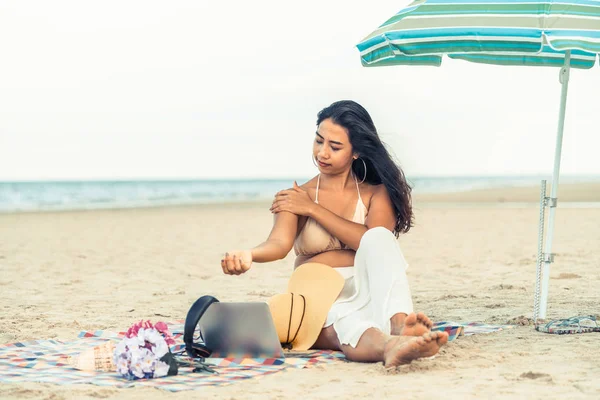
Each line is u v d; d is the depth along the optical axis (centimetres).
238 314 406
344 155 446
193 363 393
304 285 435
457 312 609
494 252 1162
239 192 4294
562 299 673
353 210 451
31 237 1518
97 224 1892
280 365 398
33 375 383
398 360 377
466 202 2906
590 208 2267
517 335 484
